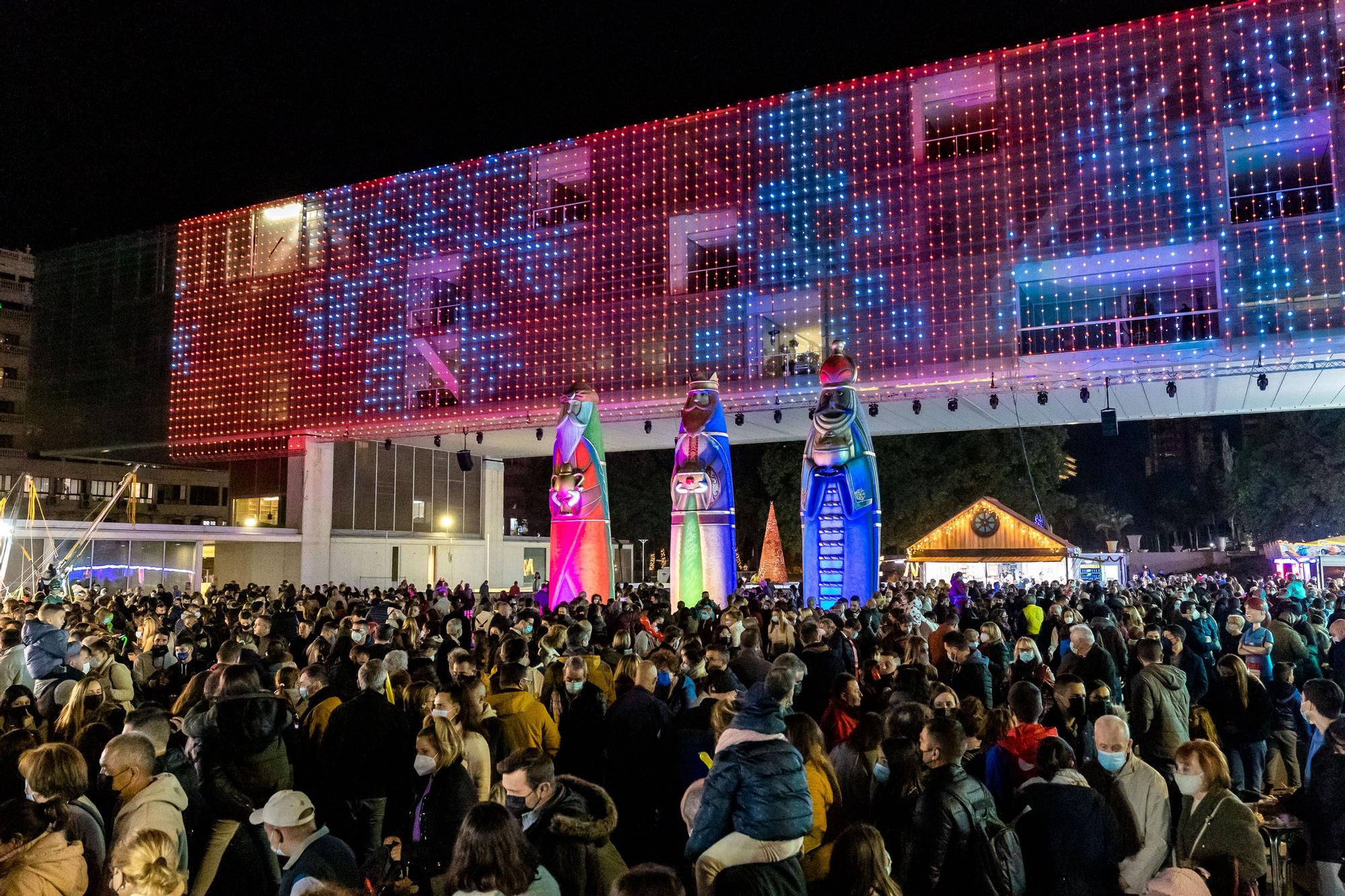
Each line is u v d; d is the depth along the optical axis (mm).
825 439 22109
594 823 4156
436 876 5012
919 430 31172
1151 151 23203
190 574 31703
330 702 6914
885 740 5164
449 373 31469
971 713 6109
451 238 31641
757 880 3980
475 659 7734
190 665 10531
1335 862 5121
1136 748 7207
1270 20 22484
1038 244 24031
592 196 29578
